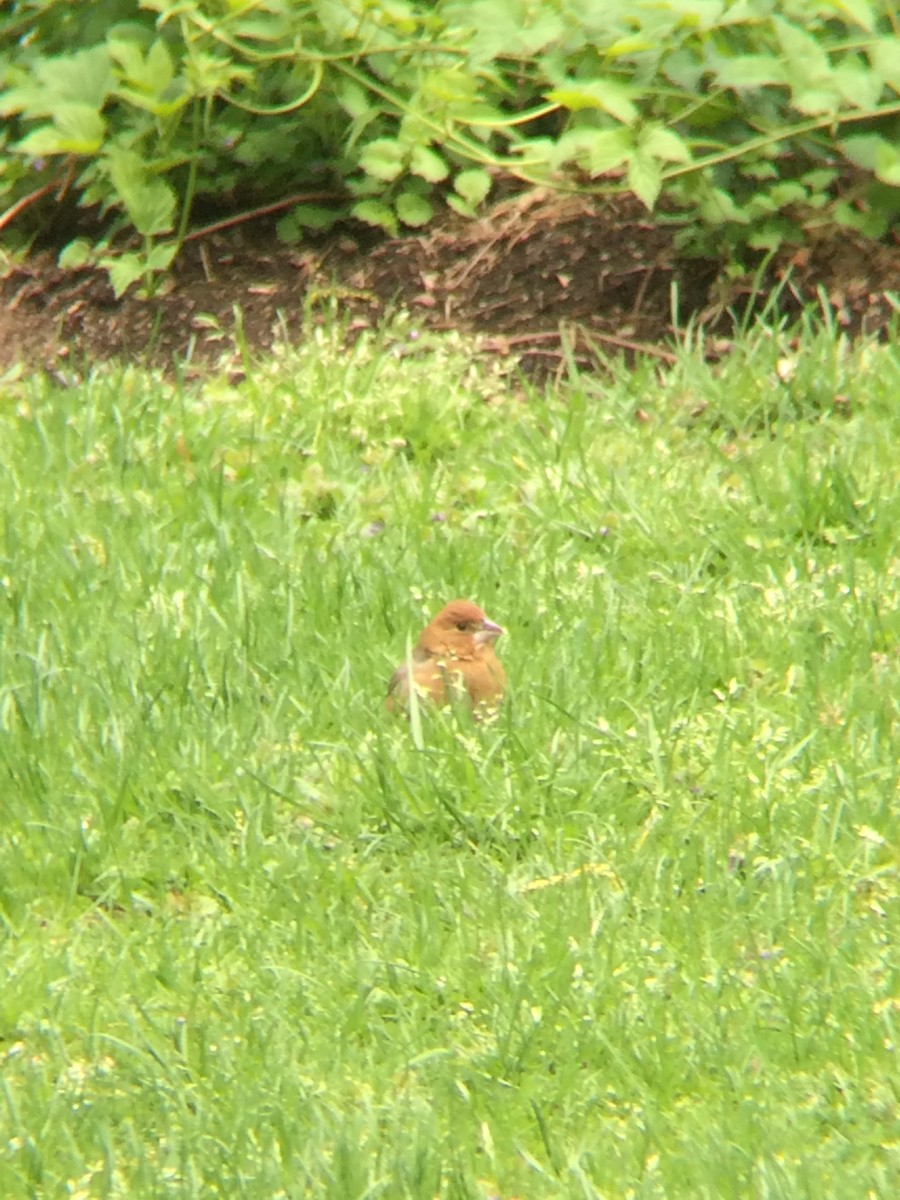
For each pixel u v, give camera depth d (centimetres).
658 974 789
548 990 779
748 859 859
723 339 1443
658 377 1412
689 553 1162
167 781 927
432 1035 767
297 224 1527
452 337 1427
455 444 1313
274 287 1501
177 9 1412
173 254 1475
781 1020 757
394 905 848
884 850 870
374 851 891
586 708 980
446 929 833
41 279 1543
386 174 1460
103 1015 783
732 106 1433
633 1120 714
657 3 1360
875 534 1162
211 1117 712
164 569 1130
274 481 1258
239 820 906
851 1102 714
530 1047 752
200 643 1037
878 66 1370
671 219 1472
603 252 1479
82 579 1112
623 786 926
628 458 1275
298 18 1441
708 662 1031
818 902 830
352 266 1505
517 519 1212
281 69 1492
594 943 808
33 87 1466
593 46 1429
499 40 1403
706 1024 757
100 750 939
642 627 1077
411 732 948
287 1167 688
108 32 1486
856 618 1059
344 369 1383
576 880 854
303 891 852
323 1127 702
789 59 1361
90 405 1331
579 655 1029
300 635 1054
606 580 1116
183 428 1312
